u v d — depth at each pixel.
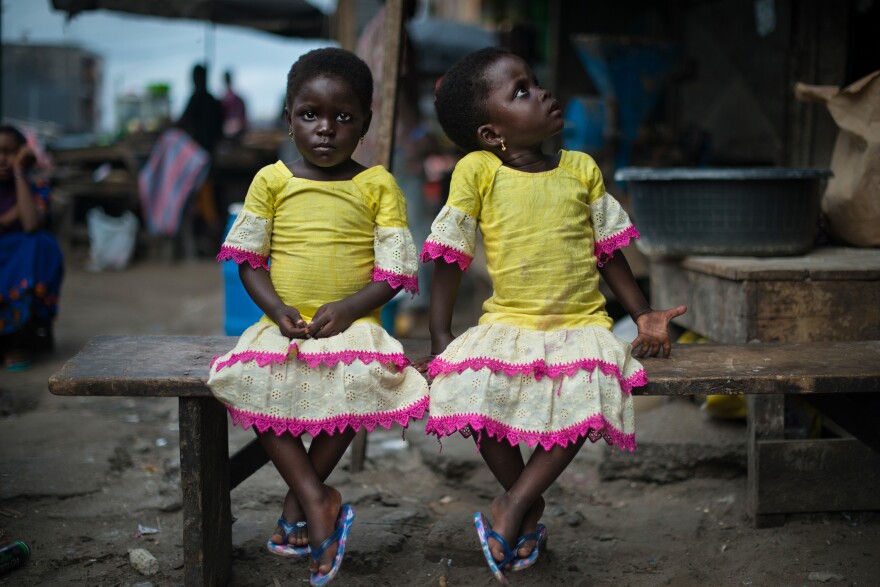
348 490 3.43
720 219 3.43
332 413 2.30
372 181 2.50
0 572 2.67
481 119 2.50
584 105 5.57
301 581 2.68
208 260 10.93
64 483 3.34
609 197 2.61
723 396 3.55
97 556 2.82
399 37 3.47
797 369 2.45
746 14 5.47
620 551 2.90
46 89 21.97
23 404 4.48
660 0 6.98
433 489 3.50
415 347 2.75
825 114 4.67
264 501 3.26
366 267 2.50
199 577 2.39
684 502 3.31
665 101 6.78
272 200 2.49
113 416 4.33
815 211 3.47
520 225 2.46
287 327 2.33
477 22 14.27
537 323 2.42
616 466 3.47
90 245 10.86
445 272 2.53
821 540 2.90
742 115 5.54
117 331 6.34
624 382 2.34
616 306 5.52
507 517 2.29
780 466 2.98
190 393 2.30
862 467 3.00
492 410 2.30
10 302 5.04
